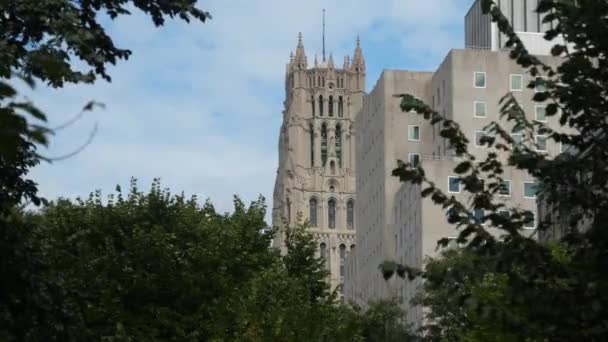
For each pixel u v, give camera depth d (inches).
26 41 1675.7
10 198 1648.6
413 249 7662.4
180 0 1806.1
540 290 1245.7
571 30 1296.8
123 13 1782.7
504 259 1242.6
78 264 3860.7
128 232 4347.9
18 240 1653.5
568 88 1298.0
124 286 3988.7
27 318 1638.8
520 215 1280.8
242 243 4461.1
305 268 4569.4
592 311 1202.6
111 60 1729.8
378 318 5329.7
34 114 765.3
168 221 4458.7
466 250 1267.2
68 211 4244.6
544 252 1245.7
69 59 1632.6
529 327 1238.3
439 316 5027.1
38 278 1651.1
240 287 4220.0
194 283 4124.0
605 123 1285.7
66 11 1664.6
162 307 3969.0
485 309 1242.0
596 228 1255.5
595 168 1274.6
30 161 1616.6
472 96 7800.2
